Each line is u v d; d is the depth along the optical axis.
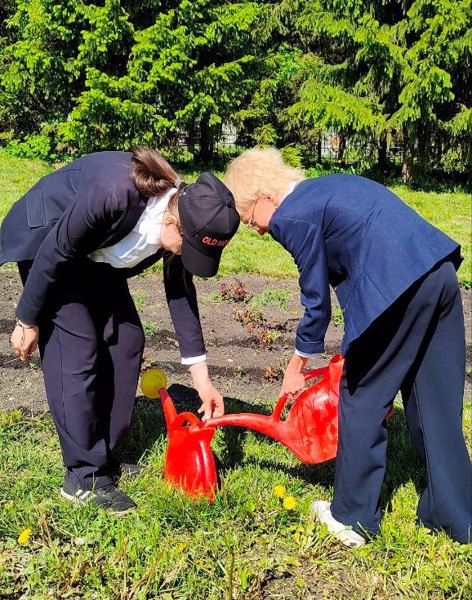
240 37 15.49
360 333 2.57
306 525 2.93
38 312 2.86
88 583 2.56
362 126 14.99
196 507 2.99
